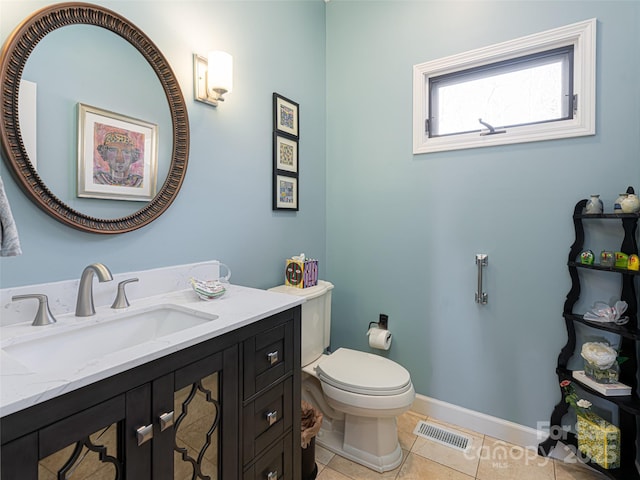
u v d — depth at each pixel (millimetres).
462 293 1920
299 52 2113
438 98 2023
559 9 1635
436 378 2014
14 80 948
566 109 1678
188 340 851
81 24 1100
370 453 1628
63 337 958
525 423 1763
